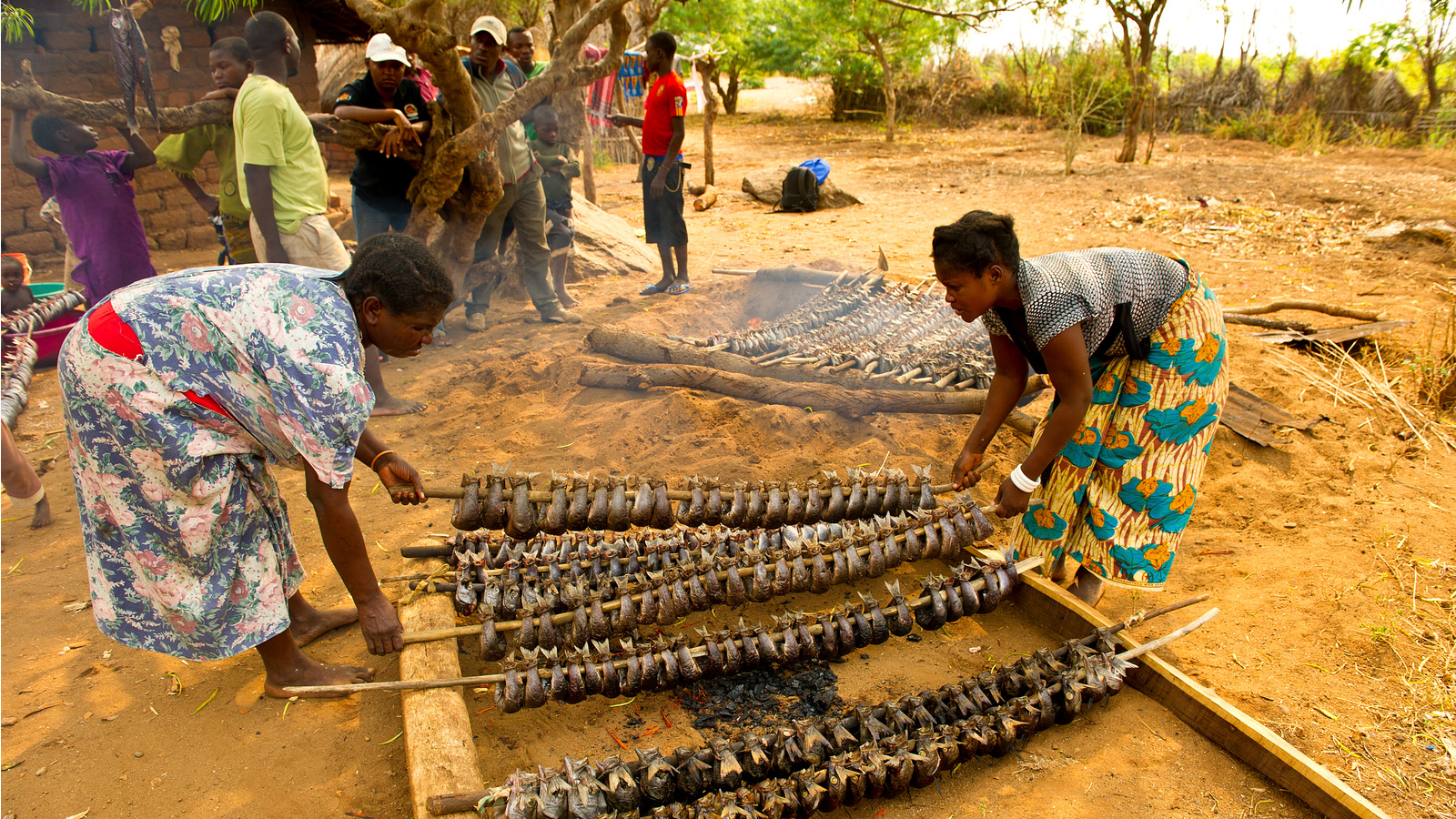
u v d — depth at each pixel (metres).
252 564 2.38
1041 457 2.59
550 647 2.65
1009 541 3.60
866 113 26.42
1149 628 3.11
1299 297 7.31
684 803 2.22
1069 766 2.48
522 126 5.84
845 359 4.80
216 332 2.11
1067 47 22.95
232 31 9.84
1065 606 2.99
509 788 2.07
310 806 2.29
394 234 2.22
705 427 4.43
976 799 2.37
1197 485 2.89
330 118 5.11
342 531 2.34
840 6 20.50
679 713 2.69
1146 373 2.74
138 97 8.71
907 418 4.48
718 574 2.83
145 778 2.37
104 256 5.26
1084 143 18.81
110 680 2.74
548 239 6.61
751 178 13.16
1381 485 4.07
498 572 2.93
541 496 2.80
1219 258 8.79
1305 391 5.06
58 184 5.07
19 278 5.57
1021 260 2.45
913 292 6.05
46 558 3.42
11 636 2.92
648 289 7.07
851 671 2.88
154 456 2.13
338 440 2.17
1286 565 3.47
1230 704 2.61
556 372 5.11
